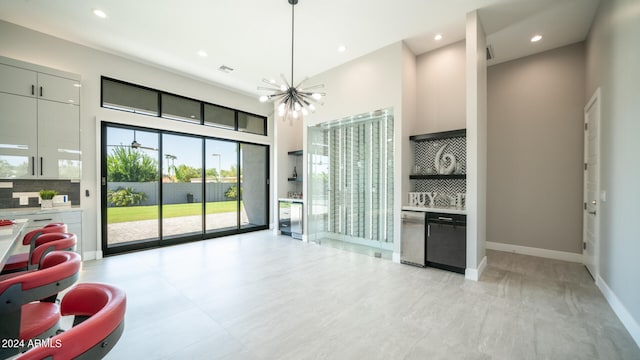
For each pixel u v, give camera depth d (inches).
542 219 168.7
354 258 167.2
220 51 170.1
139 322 89.5
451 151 162.6
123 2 122.3
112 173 174.6
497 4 125.0
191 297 109.1
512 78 179.3
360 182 200.8
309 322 90.0
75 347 25.5
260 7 126.6
